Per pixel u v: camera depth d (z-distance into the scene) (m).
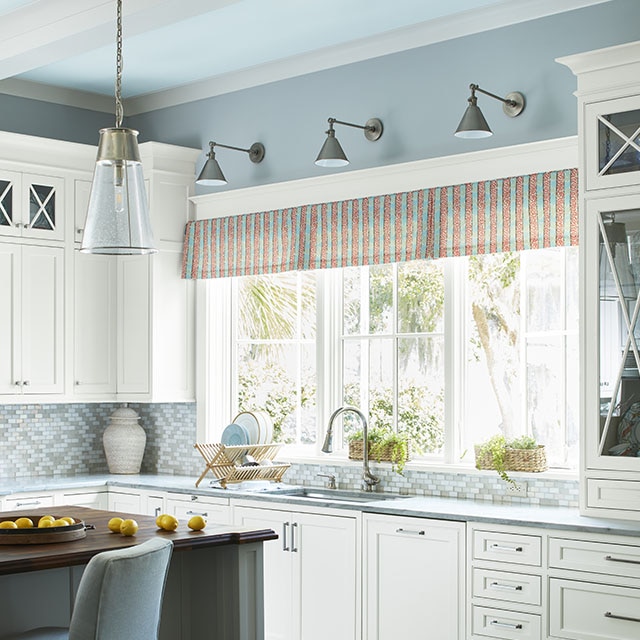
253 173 6.23
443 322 5.46
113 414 6.75
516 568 4.34
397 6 5.06
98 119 6.90
